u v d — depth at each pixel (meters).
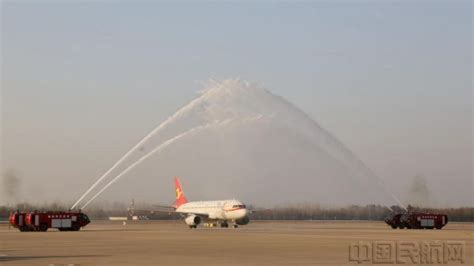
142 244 68.38
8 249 59.91
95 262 45.50
